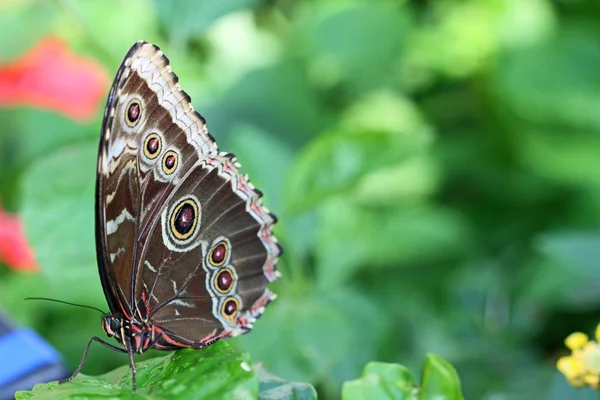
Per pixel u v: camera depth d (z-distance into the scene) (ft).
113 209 2.18
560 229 3.20
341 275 2.58
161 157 2.19
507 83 3.33
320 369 2.39
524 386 2.55
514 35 3.43
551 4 3.66
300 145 3.35
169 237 2.21
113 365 2.59
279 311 2.45
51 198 2.39
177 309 2.22
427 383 2.10
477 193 3.45
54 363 2.27
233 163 2.22
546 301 2.84
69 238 2.38
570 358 2.21
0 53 2.72
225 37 3.56
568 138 3.32
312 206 2.48
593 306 2.83
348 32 3.54
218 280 2.23
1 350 2.28
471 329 2.79
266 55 3.57
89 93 2.75
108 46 2.68
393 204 3.16
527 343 2.81
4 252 2.60
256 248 2.24
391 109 3.48
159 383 2.08
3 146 2.73
